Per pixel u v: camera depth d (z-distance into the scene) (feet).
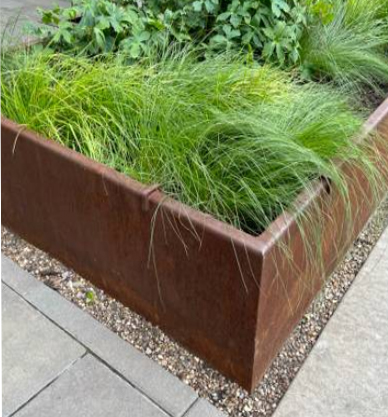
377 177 7.29
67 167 6.13
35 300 6.83
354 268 7.73
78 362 6.07
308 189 5.50
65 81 7.06
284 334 6.15
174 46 8.24
